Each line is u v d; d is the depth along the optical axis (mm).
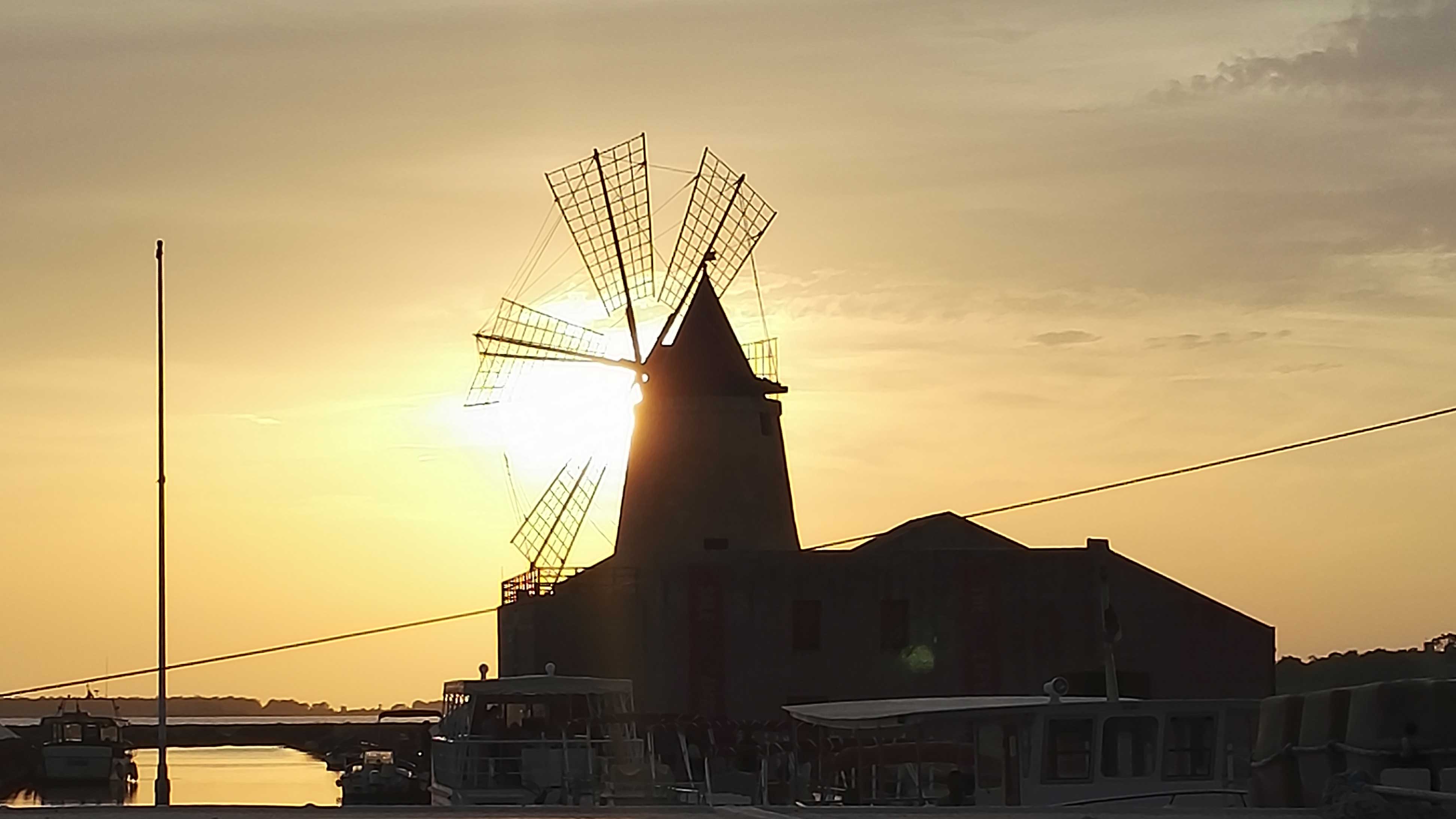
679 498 81000
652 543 80812
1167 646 79938
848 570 79500
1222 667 80000
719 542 80625
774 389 83375
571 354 84500
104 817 25719
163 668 53344
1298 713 29797
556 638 78938
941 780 40906
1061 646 79562
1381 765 27094
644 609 78500
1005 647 79312
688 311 83812
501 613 85625
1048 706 36438
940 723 37938
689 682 78000
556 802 47250
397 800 73500
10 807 27688
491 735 49031
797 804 38125
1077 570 80125
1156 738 36312
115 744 94875
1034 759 36219
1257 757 31156
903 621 79438
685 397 81938
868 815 26438
